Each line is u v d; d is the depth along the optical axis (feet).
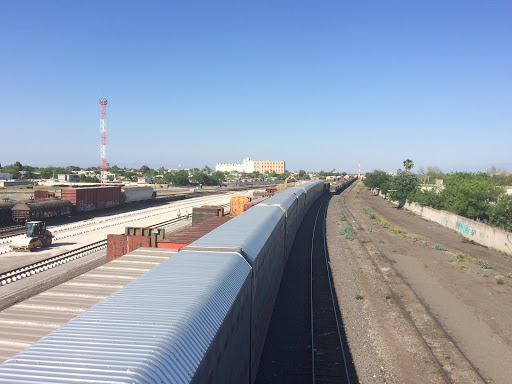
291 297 53.47
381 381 34.24
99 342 14.15
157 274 23.04
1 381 11.27
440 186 163.73
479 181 128.57
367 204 221.05
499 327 47.50
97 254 78.95
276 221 50.88
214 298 19.83
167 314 16.90
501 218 105.40
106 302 18.33
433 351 40.40
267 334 41.27
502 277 69.82
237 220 47.11
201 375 14.88
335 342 40.81
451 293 59.67
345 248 90.63
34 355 13.07
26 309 24.90
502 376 36.19
